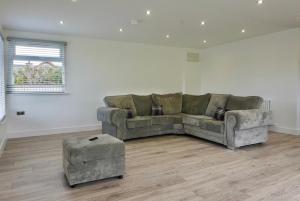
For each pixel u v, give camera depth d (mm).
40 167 3004
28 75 4855
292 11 3641
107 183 2516
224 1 3197
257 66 5648
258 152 3682
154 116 4973
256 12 3680
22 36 4742
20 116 4793
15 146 4039
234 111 3834
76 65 5363
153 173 2799
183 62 7074
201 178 2645
